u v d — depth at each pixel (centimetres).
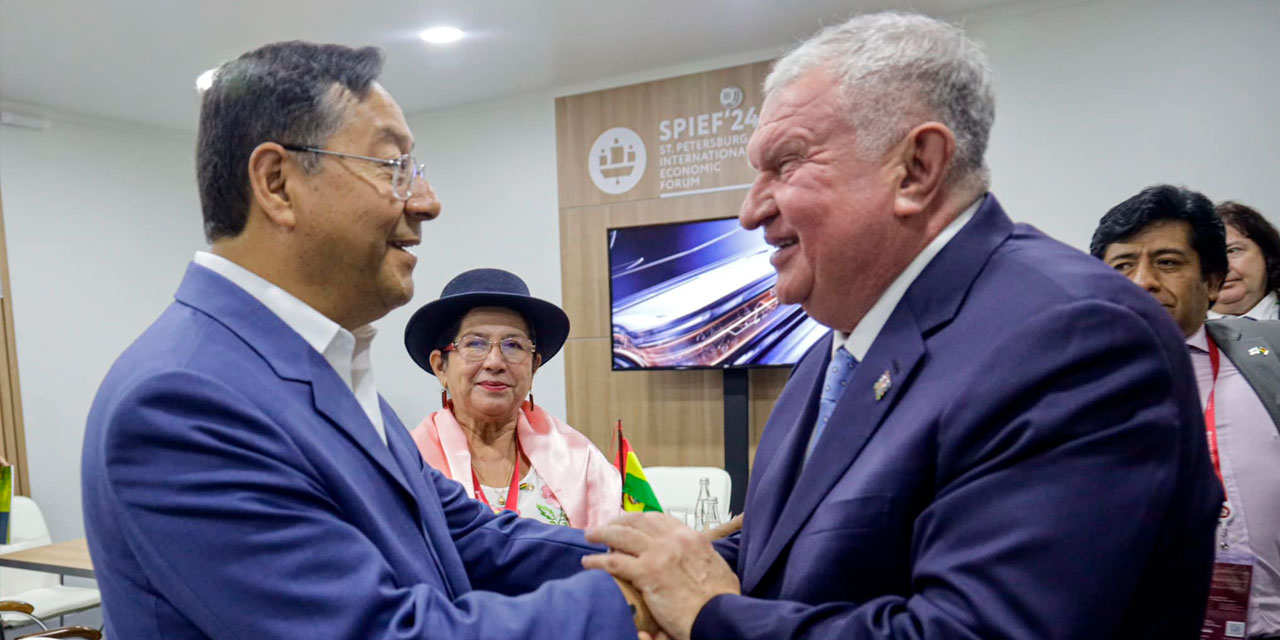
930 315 86
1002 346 77
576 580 90
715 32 416
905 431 82
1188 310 151
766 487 103
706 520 218
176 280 580
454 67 462
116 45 402
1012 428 73
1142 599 77
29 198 490
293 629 75
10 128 481
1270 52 349
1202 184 362
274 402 84
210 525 74
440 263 554
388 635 77
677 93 472
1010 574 69
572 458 186
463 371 182
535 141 519
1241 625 133
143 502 74
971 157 90
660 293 454
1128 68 374
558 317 191
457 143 545
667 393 479
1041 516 70
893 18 91
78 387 513
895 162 87
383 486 94
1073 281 78
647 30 411
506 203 530
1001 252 87
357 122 92
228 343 86
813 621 80
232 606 74
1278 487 144
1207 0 359
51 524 494
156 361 80
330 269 93
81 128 521
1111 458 70
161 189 571
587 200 502
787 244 96
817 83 90
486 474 185
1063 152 388
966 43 90
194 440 75
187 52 415
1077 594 68
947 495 76
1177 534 76
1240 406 150
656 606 91
